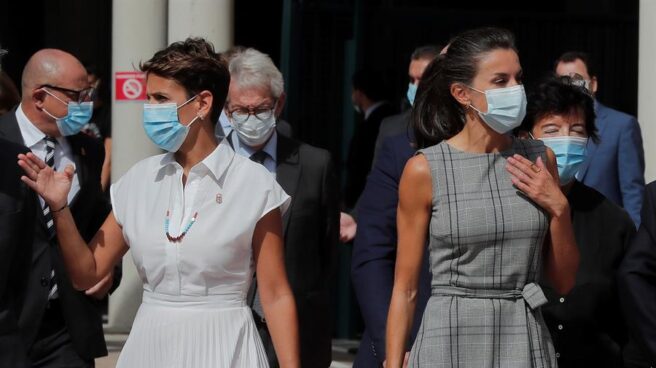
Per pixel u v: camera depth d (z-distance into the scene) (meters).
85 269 5.73
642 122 9.64
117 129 11.86
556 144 6.18
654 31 9.55
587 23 14.42
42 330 6.95
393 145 6.33
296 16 13.25
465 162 5.43
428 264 6.04
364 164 12.09
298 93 13.27
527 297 5.36
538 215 5.34
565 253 5.41
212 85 5.53
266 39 14.49
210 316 5.44
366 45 13.63
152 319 5.48
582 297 6.14
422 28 13.84
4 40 15.82
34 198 5.84
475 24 14.07
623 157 8.88
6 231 5.61
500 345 5.33
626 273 6.01
